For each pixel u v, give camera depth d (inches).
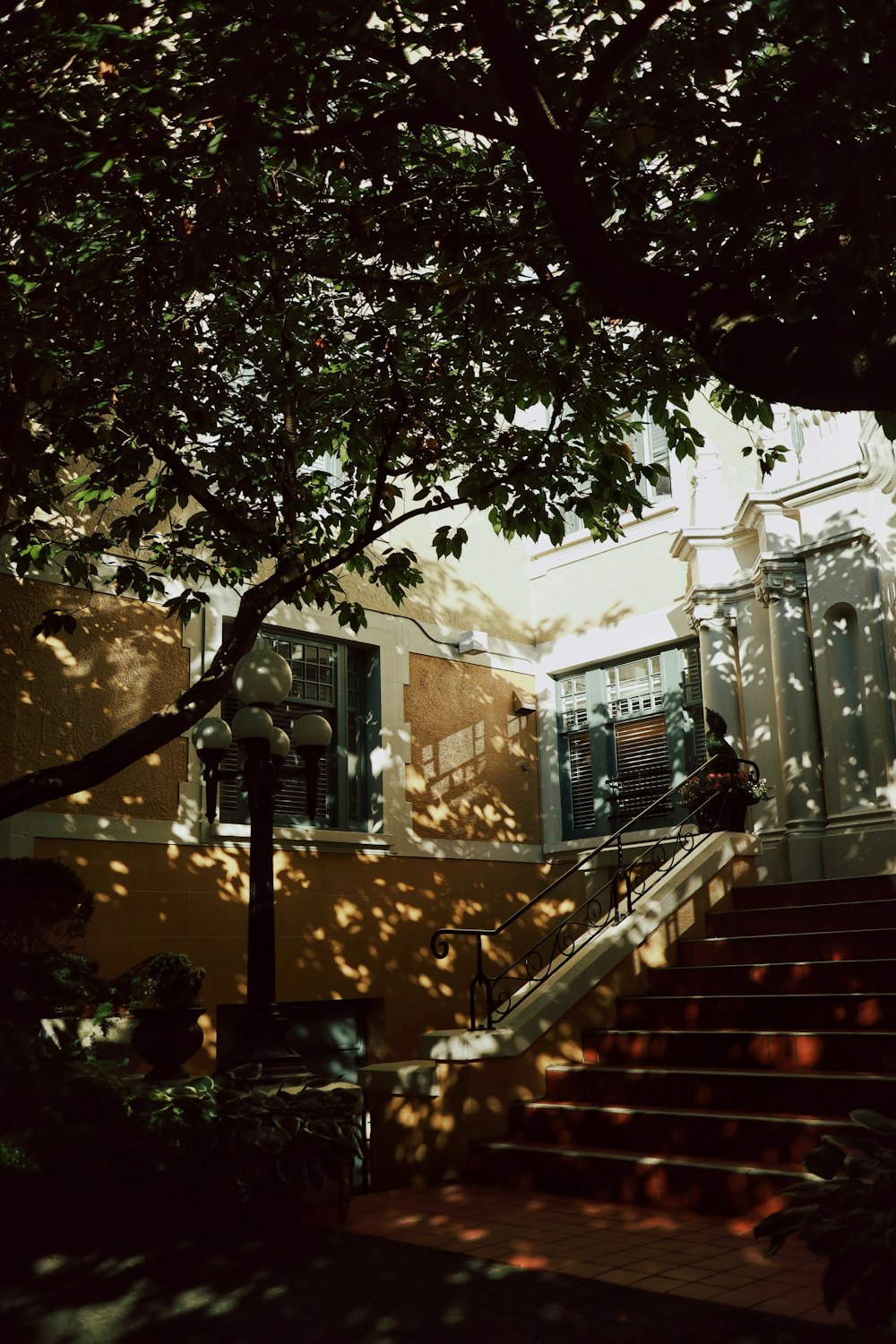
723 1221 217.2
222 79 183.0
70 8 184.5
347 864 454.3
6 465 253.9
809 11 161.3
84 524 395.5
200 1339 161.3
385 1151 267.3
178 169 226.2
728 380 154.3
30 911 299.4
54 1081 235.6
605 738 534.9
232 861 415.2
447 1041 276.2
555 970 319.6
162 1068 285.4
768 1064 268.5
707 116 192.5
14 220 209.9
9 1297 181.6
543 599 567.2
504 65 164.1
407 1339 158.9
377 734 481.4
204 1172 215.9
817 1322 157.8
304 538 326.0
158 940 389.1
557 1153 251.3
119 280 250.2
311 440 322.0
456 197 241.1
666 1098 266.1
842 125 164.4
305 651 470.6
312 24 180.5
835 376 135.3
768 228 230.7
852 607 437.4
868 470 431.5
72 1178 204.5
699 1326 159.2
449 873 491.8
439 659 516.1
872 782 421.1
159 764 403.5
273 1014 258.5
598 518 309.3
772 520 463.5
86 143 200.7
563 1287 179.5
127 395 279.3
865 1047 254.1
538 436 305.3
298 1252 205.6
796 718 447.2
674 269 216.2
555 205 171.9
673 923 347.9
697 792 403.5
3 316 232.2
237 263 249.1
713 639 484.4
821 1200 144.3
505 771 532.4
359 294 313.7
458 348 291.7
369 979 448.5
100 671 394.6
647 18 169.2
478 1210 234.5
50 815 370.9
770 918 344.2
